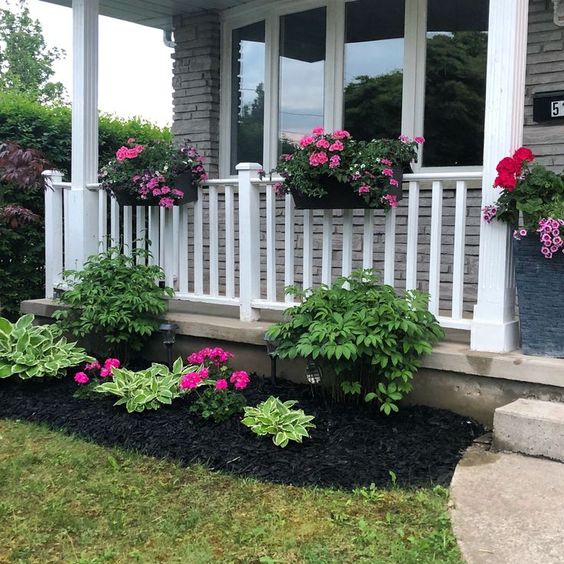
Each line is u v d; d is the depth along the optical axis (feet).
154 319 16.69
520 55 12.53
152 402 13.84
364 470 10.95
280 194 15.01
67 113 25.08
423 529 9.27
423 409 13.07
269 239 15.47
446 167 18.65
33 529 9.71
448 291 18.34
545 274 12.03
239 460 11.56
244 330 15.17
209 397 13.44
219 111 22.74
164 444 12.34
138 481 11.21
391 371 12.56
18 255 22.74
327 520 9.67
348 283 15.07
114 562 8.83
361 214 19.48
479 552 8.49
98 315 16.06
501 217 12.30
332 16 19.93
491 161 12.64
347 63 20.03
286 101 21.35
